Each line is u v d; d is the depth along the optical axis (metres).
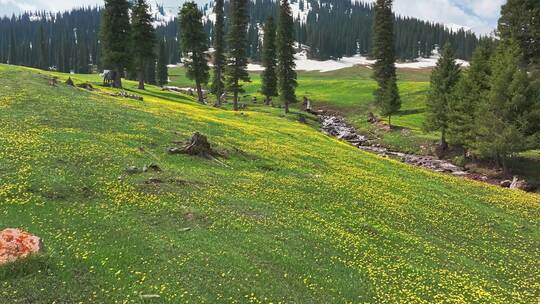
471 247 27.84
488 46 70.00
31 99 45.19
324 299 18.22
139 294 16.09
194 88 160.38
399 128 83.12
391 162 50.78
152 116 49.12
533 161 59.50
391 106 84.56
